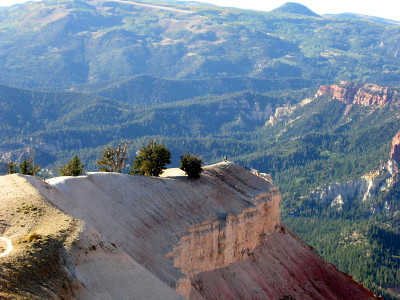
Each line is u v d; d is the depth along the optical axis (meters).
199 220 75.50
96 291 41.97
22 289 36.66
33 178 59.56
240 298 77.25
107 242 49.28
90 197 65.00
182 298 50.59
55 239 43.84
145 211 70.25
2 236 44.19
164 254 65.25
